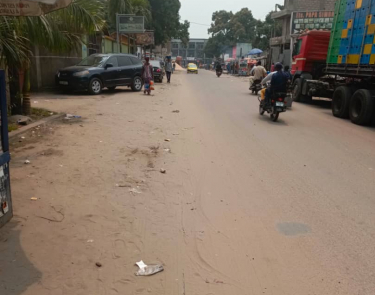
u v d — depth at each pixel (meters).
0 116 3.77
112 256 3.44
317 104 15.80
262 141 8.20
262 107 11.47
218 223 4.18
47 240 3.67
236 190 5.20
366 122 10.45
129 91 18.31
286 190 5.23
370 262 3.44
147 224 4.09
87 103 13.06
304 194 5.10
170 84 25.05
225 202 4.77
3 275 3.09
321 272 3.27
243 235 3.91
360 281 3.14
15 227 3.90
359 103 10.64
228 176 5.77
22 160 6.09
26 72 9.01
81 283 3.03
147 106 13.05
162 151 7.04
